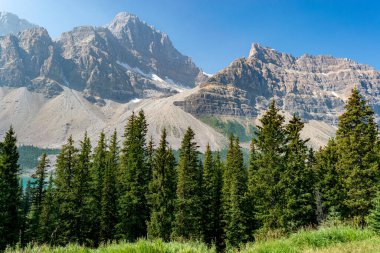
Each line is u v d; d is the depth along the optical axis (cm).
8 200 4244
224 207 5219
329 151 4778
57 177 4828
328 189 4394
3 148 4431
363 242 978
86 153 5016
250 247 1184
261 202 3972
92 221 4822
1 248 3862
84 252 839
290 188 3647
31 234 4766
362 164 3862
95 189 5075
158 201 4803
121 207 4853
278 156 3822
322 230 1144
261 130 3956
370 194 3644
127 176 5100
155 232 4509
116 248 837
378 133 3959
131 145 5469
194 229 4831
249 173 5062
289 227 3388
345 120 4081
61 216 4603
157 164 5131
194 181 5141
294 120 3988
